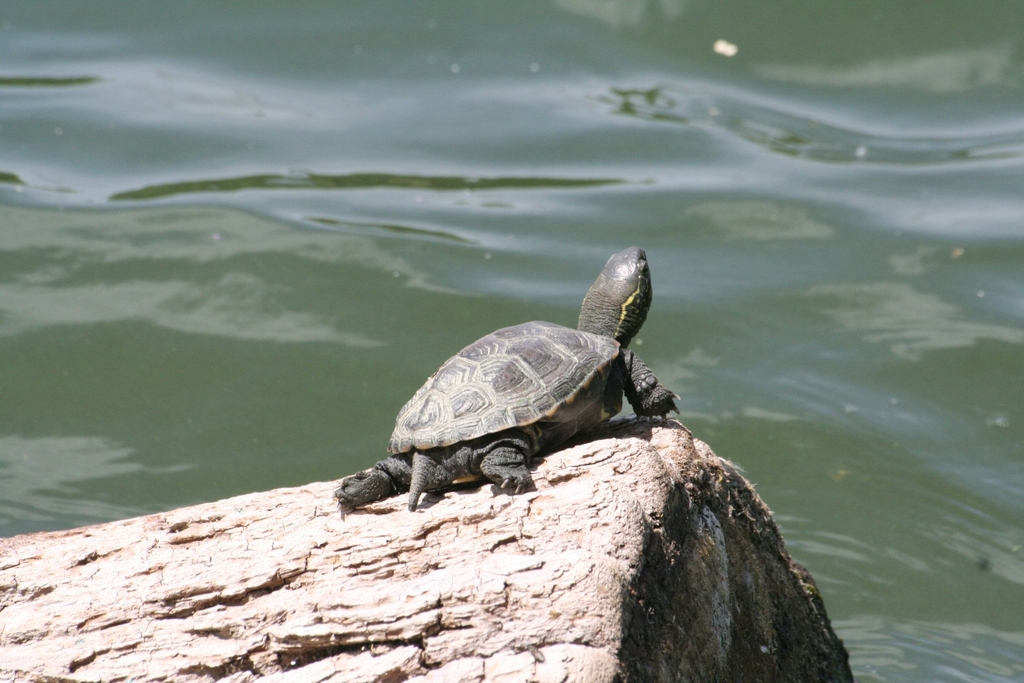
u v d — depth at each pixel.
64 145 36.72
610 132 39.25
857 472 24.70
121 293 30.25
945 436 25.70
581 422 14.47
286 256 31.83
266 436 25.86
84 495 23.59
